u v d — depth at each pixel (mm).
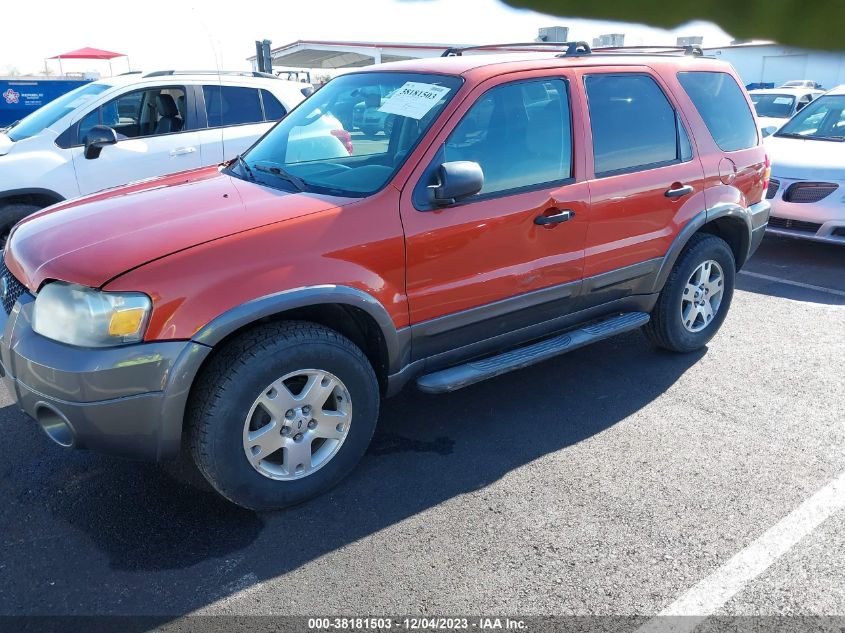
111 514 3010
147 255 2654
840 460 3414
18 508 3053
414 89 3533
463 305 3385
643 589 2559
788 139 7863
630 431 3711
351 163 3428
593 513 3010
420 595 2541
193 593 2557
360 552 2777
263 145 3957
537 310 3721
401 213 3123
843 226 6660
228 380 2730
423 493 3174
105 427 2629
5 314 2990
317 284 2855
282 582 2609
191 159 6855
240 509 3051
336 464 3135
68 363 2576
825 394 4137
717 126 4480
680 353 4730
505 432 3713
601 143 3830
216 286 2666
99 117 6441
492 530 2904
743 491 3160
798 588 2559
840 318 5445
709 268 4578
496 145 3451
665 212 4121
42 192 6039
